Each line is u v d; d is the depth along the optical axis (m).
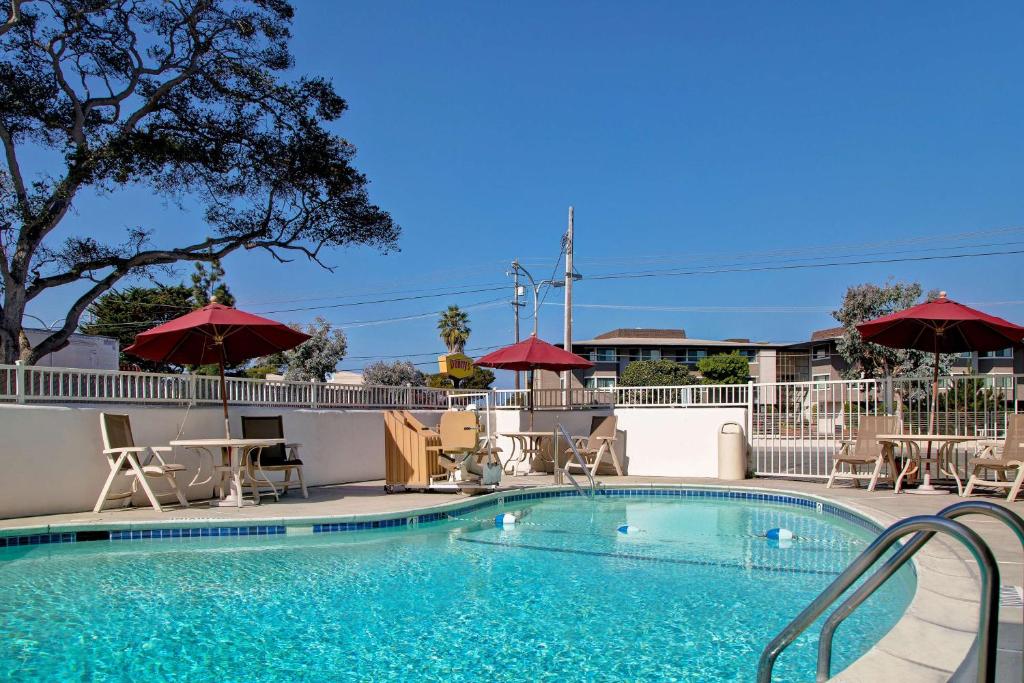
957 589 4.39
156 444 9.38
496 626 4.71
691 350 49.53
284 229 16.88
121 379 9.10
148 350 9.74
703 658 4.11
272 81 15.69
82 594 5.50
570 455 13.16
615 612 5.04
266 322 9.03
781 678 3.72
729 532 8.23
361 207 16.94
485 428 13.98
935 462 10.38
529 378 14.63
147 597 5.41
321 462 11.95
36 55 14.72
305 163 15.83
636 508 10.27
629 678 3.81
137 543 7.43
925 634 3.53
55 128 15.00
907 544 2.33
